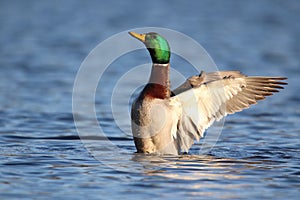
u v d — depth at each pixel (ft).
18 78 65.31
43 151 34.30
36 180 27.84
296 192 26.45
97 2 152.25
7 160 31.55
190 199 25.29
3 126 42.63
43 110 49.11
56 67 73.10
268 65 75.92
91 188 26.68
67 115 47.26
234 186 27.25
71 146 36.09
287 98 56.29
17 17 123.75
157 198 25.38
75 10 136.56
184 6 145.18
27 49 87.15
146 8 140.56
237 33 106.11
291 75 69.15
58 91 58.34
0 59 78.18
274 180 28.27
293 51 87.35
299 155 34.14
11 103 51.90
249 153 34.71
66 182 27.55
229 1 155.02
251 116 48.42
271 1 154.30
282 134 41.45
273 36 102.68
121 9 138.51
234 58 81.10
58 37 99.66
